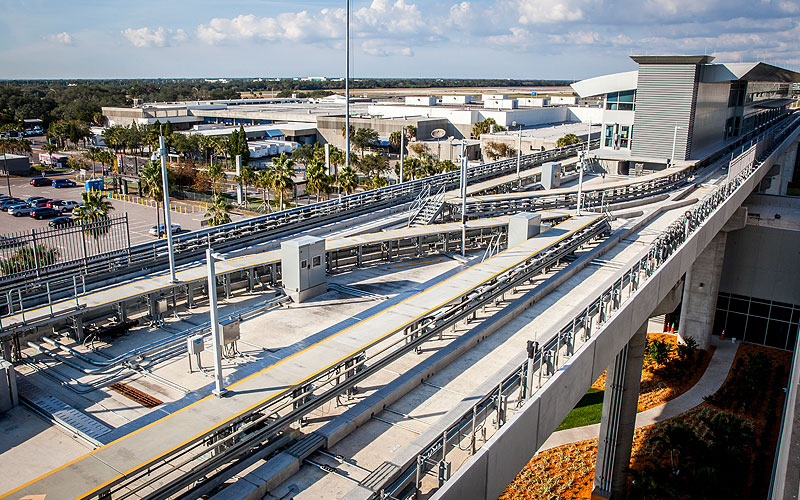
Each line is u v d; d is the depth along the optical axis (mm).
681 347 41250
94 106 187750
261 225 34250
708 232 32562
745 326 45531
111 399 17344
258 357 20219
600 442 27891
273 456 14281
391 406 16906
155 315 22422
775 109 102562
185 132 136250
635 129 56906
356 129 125000
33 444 15266
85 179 103500
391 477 12469
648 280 23297
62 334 21406
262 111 169000
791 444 9828
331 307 24984
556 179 49562
